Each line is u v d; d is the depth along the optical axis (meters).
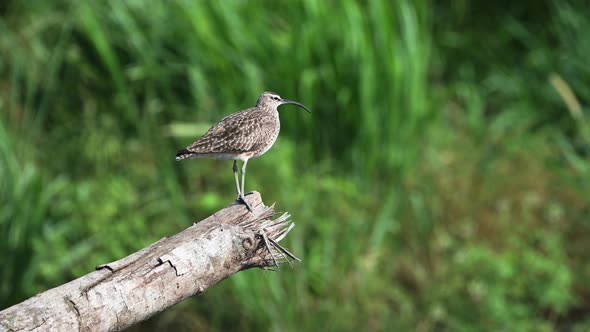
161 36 14.72
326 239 13.05
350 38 14.23
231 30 14.44
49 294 5.30
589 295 13.96
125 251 12.30
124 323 5.54
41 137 14.42
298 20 14.80
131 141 14.29
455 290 13.38
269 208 7.16
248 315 12.23
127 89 14.80
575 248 14.60
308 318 12.42
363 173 14.31
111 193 12.95
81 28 14.85
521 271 13.72
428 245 14.04
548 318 13.50
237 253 6.22
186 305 12.34
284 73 14.30
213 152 9.66
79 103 14.90
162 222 12.87
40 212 12.06
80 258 12.15
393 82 14.39
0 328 5.04
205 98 14.12
